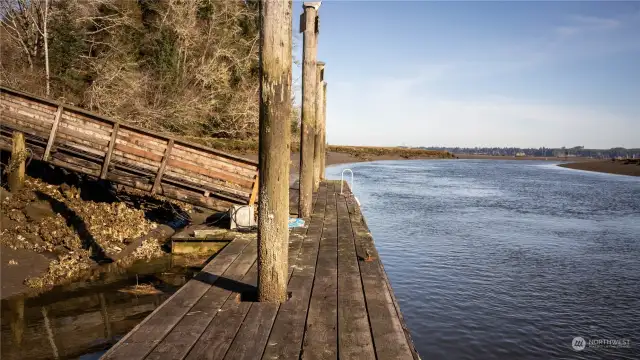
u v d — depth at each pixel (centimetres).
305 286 518
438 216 1770
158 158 968
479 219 1727
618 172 6122
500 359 580
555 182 3981
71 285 656
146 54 2419
